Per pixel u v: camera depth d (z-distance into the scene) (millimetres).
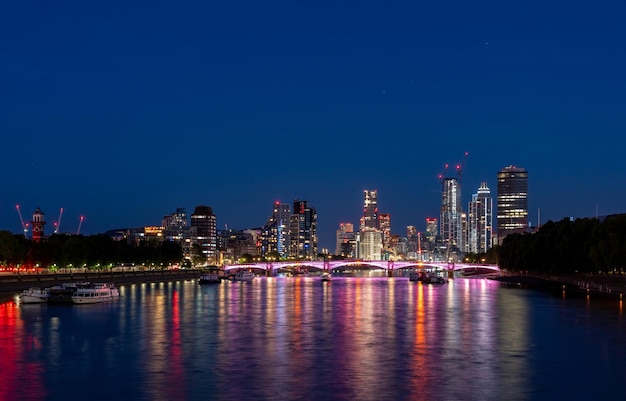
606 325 162625
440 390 95625
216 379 102062
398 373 106000
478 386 98125
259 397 91875
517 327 159375
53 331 151625
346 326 161625
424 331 152250
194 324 165625
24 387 97750
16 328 156750
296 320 175250
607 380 102062
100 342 135750
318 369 108812
